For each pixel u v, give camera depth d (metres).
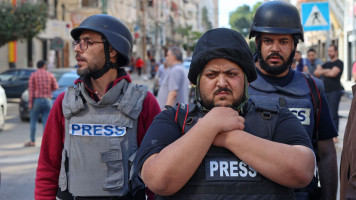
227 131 1.76
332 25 29.08
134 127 2.59
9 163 7.47
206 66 1.84
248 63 1.83
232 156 1.79
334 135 2.87
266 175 1.73
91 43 2.59
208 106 1.86
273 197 1.77
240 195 1.77
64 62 35.31
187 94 6.38
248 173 1.77
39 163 2.63
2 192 5.76
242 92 1.86
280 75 2.88
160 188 1.73
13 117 13.85
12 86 17.55
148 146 1.84
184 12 88.06
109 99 2.54
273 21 2.84
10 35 24.03
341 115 12.54
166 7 66.31
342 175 2.26
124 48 2.62
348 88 21.00
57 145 2.62
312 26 10.12
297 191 2.65
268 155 1.71
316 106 2.82
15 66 29.92
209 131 1.72
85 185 2.51
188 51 68.12
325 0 10.01
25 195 5.63
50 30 32.91
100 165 2.51
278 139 1.84
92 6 33.00
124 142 2.55
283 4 2.90
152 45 59.00
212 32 1.84
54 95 11.38
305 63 10.27
